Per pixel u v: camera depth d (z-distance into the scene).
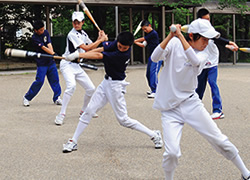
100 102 4.98
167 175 3.60
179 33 3.37
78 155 4.82
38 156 4.79
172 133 3.54
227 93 9.86
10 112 7.54
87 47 6.15
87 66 5.40
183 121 3.66
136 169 4.29
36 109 7.85
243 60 21.98
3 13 21.62
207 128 3.62
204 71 6.71
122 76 4.93
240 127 6.20
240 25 24.55
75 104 8.38
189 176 4.07
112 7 20.94
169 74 3.57
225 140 3.64
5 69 16.31
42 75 8.12
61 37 18.83
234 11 20.14
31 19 22.22
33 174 4.17
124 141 5.43
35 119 6.91
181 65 3.51
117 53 4.73
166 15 23.92
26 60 20.22
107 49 4.78
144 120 6.72
